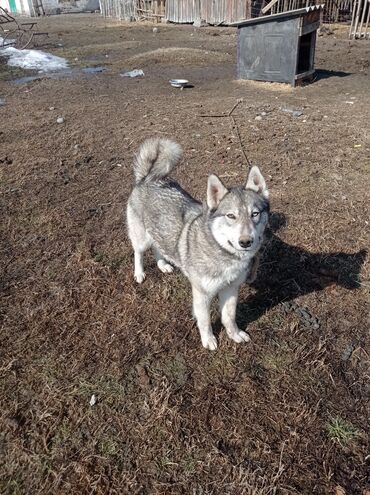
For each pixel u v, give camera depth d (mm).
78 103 4816
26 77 6375
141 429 1390
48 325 1809
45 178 3070
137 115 4281
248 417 1427
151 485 1244
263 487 1222
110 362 1640
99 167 3240
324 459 1303
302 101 4531
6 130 3979
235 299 1680
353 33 8570
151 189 1934
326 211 2531
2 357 1654
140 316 1865
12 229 2480
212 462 1295
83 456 1317
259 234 1559
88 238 2402
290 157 3215
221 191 1551
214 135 3658
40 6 16891
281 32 4926
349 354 1662
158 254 2186
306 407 1446
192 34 9797
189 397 1502
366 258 2146
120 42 9062
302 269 2127
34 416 1438
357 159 3139
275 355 1668
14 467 1292
